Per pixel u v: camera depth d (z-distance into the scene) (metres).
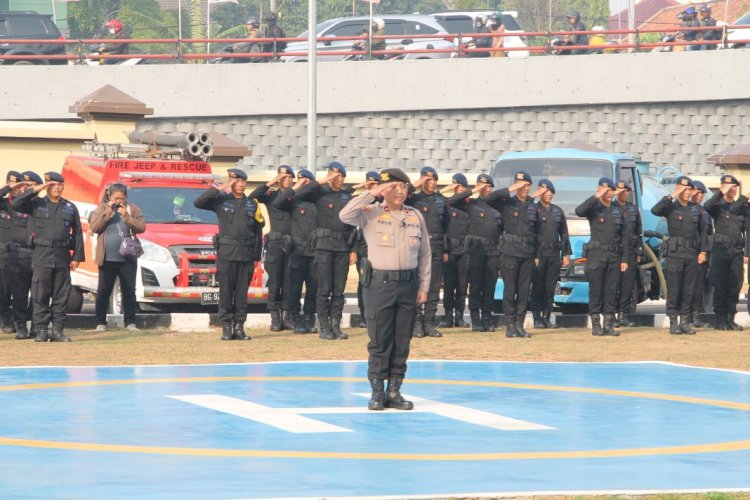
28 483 13.17
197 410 18.12
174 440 15.77
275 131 51.34
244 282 27.44
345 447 15.45
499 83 51.84
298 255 28.81
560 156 32.94
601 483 13.49
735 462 14.79
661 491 13.01
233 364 23.58
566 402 19.44
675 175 39.09
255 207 27.45
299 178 27.98
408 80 51.69
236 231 27.20
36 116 49.53
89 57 50.31
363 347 26.33
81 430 16.42
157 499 12.45
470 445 15.71
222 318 27.45
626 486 13.35
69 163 33.16
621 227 29.55
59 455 14.75
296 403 18.91
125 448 15.20
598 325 29.66
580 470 14.20
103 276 28.80
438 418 17.77
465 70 51.69
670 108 52.09
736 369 23.89
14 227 27.11
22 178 26.34
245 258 27.31
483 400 19.55
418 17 54.34
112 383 20.83
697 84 51.56
